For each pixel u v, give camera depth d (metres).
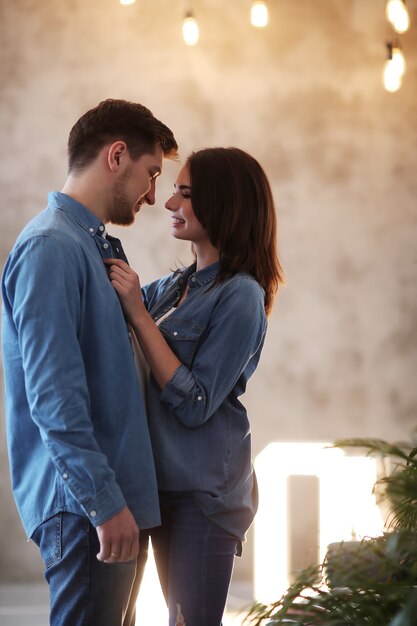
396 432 6.43
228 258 2.72
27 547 6.22
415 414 6.44
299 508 6.32
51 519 2.32
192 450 2.59
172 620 2.61
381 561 1.71
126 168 2.54
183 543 2.59
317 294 6.45
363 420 6.41
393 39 6.47
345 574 1.70
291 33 6.48
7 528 6.23
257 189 2.77
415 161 6.48
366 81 6.49
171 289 2.87
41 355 2.21
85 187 2.53
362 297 6.45
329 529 6.27
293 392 6.41
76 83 6.41
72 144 2.58
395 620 1.41
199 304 2.68
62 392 2.19
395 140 6.48
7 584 6.14
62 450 2.18
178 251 6.43
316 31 6.48
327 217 6.45
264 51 6.46
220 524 2.60
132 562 2.35
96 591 2.29
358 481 6.29
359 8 6.49
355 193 6.46
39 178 6.40
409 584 1.61
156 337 2.51
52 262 2.26
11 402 2.41
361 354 6.44
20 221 6.39
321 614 1.63
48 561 2.34
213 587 2.60
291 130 6.46
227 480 2.63
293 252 6.45
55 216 2.40
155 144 2.60
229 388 2.61
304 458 6.36
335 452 6.33
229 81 6.45
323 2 6.48
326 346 6.43
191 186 2.74
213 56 6.45
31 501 2.37
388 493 1.69
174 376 2.51
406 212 6.47
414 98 6.49
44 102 6.41
